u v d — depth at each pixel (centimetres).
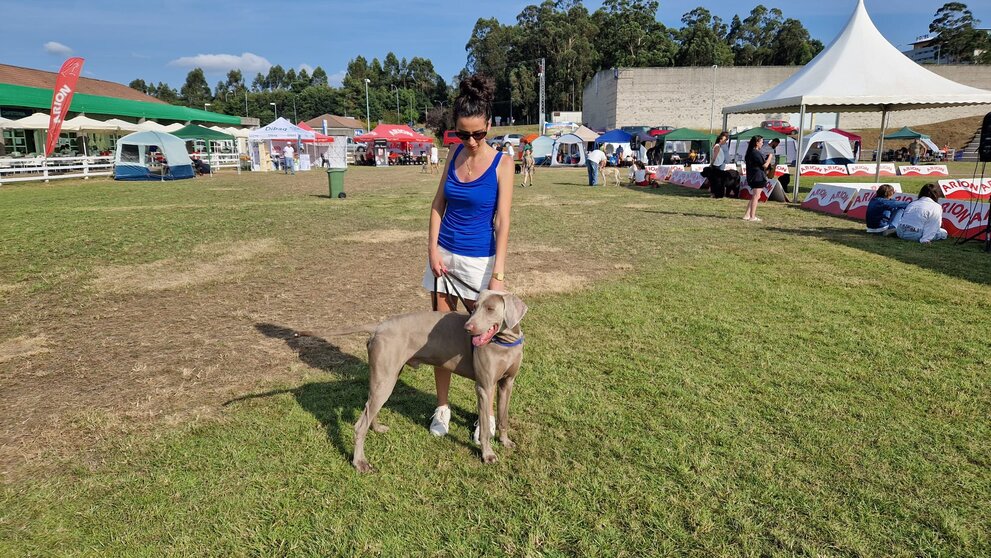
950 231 997
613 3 9956
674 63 9438
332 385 414
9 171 2452
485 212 334
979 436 333
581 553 246
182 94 15400
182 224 1224
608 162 3909
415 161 4606
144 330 542
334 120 5622
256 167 3634
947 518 262
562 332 524
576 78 9875
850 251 876
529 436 342
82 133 3547
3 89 3003
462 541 254
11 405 385
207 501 281
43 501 281
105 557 244
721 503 278
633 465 311
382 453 325
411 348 311
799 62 10188
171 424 357
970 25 8806
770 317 561
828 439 332
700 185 2039
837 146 3281
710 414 365
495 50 11862
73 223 1239
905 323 537
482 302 285
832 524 261
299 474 304
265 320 572
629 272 758
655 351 474
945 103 1517
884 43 1634
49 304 630
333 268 805
